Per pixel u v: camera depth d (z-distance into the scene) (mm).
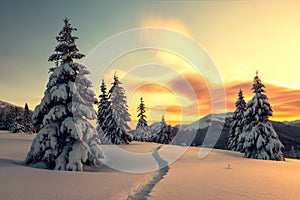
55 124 17750
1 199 7965
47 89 18609
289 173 15781
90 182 11070
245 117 33000
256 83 32781
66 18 19219
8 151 22922
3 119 95312
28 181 10836
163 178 12711
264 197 8914
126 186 10172
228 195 9062
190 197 8633
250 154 30906
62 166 16234
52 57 18703
